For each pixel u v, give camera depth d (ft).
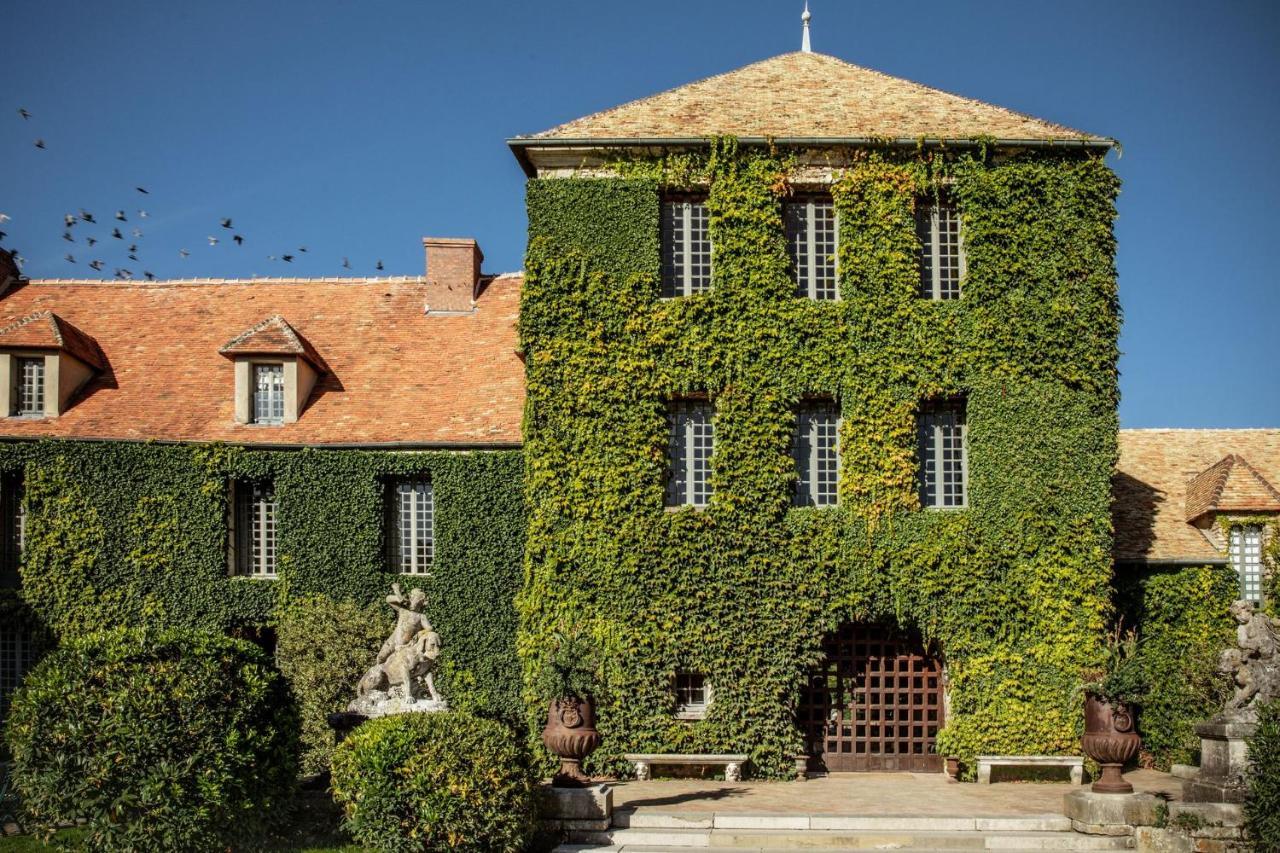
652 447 77.87
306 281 102.58
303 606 82.84
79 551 83.56
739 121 81.41
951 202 80.18
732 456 77.41
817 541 76.79
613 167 80.12
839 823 61.16
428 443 83.61
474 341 94.48
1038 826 60.70
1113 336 78.38
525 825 54.95
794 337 78.07
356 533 83.56
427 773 53.01
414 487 85.61
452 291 98.68
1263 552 81.46
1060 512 76.79
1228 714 62.23
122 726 51.37
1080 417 77.41
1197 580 80.69
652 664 76.23
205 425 86.48
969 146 78.79
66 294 101.35
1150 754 79.15
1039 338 77.82
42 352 87.61
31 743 51.34
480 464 83.25
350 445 84.07
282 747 55.98
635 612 76.54
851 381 77.71
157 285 102.58
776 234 79.36
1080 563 76.28
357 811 53.47
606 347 78.48
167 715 52.21
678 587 76.59
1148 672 78.84
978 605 76.07
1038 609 76.13
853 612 76.43
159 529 83.82
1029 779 73.26
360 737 55.62
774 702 75.77
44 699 51.83
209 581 83.41
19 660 84.48
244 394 86.89
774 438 77.46
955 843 59.00
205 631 57.26
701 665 76.18
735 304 78.43
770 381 77.97
